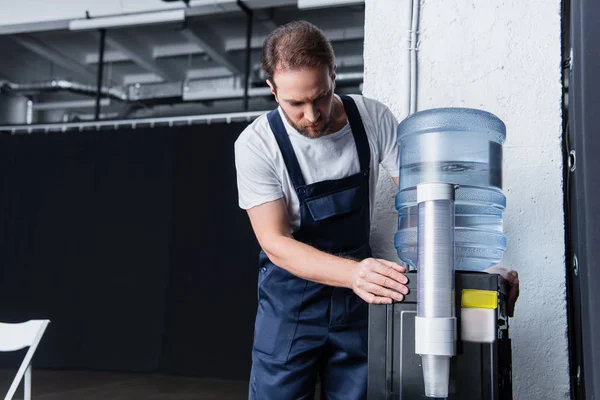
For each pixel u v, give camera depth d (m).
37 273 7.12
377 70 1.92
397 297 1.17
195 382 6.14
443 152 1.36
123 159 6.96
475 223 1.34
